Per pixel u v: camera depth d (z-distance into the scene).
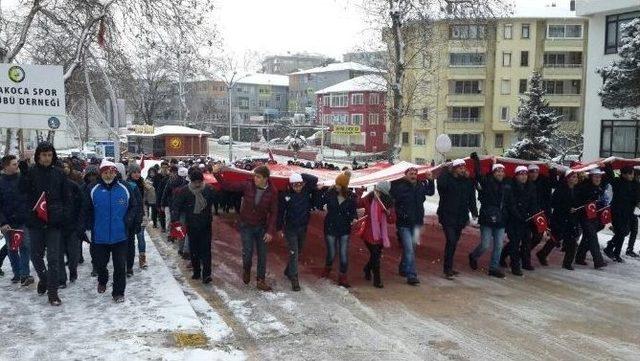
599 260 10.42
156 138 50.69
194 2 14.54
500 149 55.47
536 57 54.28
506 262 10.92
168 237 13.20
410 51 33.28
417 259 11.25
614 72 20.56
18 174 8.02
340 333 6.80
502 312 7.70
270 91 105.50
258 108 104.31
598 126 26.66
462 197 9.56
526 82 54.22
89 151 43.62
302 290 8.77
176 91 68.06
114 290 7.61
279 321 7.25
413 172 9.30
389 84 27.91
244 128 86.88
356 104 68.69
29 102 10.02
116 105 15.09
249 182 8.78
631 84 20.20
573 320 7.37
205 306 7.70
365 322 7.23
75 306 7.39
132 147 51.34
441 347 6.38
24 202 8.02
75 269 8.71
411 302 8.17
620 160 11.40
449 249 9.59
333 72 95.25
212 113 91.38
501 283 9.31
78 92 27.28
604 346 6.45
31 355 5.70
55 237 7.33
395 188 9.32
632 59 19.86
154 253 11.28
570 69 53.94
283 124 87.31
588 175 10.40
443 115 54.72
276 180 11.47
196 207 8.91
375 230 8.92
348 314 7.55
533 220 9.91
